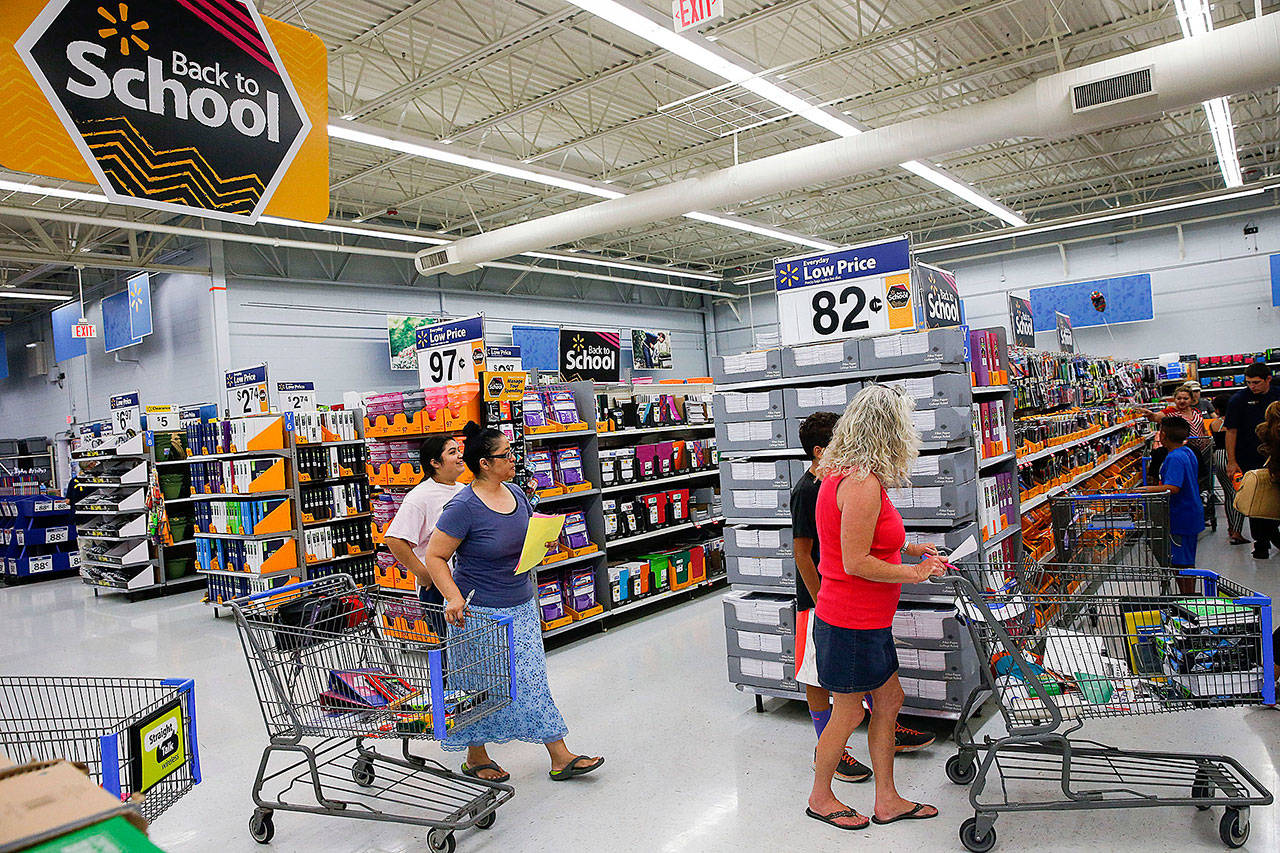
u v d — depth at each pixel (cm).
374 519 603
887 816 298
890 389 283
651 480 689
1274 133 1377
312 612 326
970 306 1966
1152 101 757
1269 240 1620
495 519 330
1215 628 275
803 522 323
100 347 1770
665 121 1177
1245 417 654
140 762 229
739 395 436
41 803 77
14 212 1042
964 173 1498
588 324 2095
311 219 356
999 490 466
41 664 652
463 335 576
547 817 325
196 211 314
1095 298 1741
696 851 291
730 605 435
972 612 299
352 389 1596
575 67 947
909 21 895
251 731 452
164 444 955
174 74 308
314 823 334
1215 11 917
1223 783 276
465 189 1441
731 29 785
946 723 396
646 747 391
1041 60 1020
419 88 877
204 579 1040
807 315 440
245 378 824
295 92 348
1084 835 283
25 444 1662
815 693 336
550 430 596
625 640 603
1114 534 489
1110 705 282
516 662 338
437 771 336
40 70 273
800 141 1292
